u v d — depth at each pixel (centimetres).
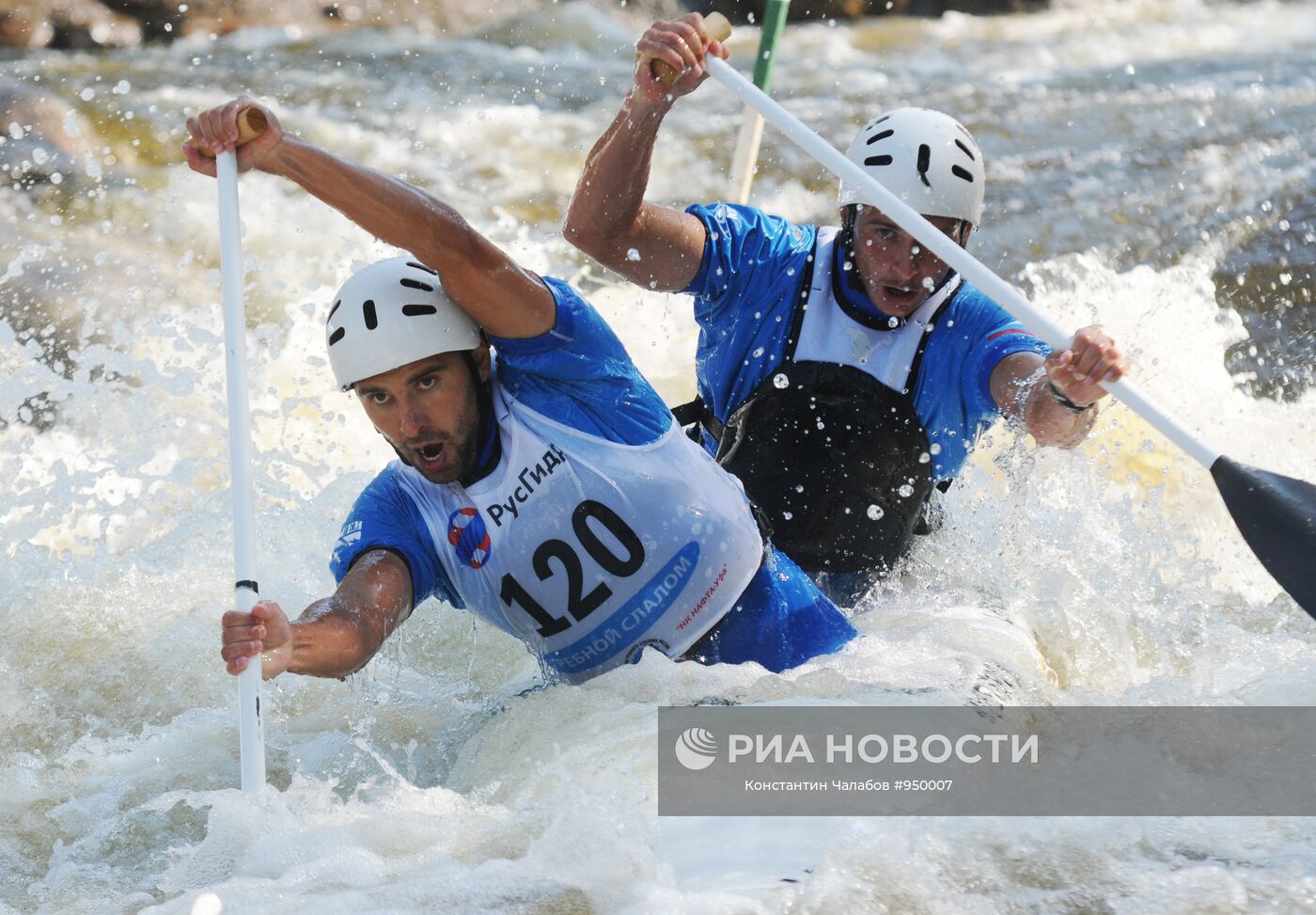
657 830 855
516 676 1258
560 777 945
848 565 1338
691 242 1316
